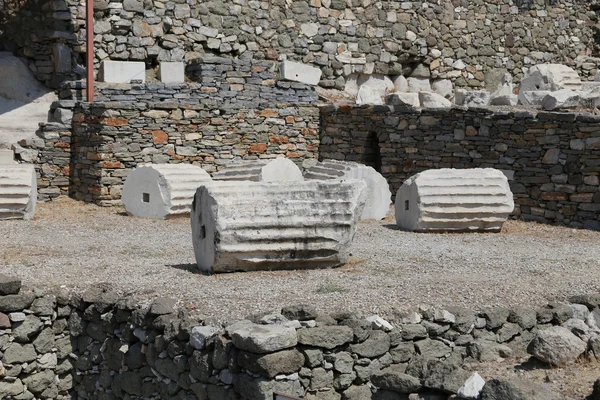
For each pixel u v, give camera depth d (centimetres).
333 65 2050
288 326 646
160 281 822
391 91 2127
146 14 1814
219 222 835
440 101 1731
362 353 667
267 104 1706
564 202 1413
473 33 2234
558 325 735
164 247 1067
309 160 1775
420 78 2186
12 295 781
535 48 2333
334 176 1436
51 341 806
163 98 1667
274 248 856
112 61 1691
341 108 1745
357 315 688
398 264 941
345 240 892
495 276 875
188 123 1602
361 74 2103
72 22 1770
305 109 1764
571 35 2398
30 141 1592
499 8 2269
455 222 1259
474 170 1295
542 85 1875
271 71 1803
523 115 1471
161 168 1366
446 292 780
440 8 2184
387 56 2119
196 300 737
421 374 594
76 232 1197
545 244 1164
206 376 657
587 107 1595
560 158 1419
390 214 1506
